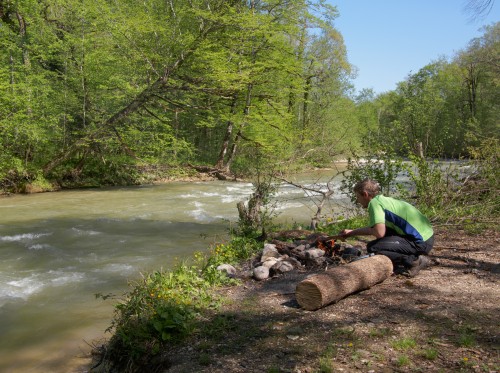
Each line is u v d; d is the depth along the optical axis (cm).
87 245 951
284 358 356
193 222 1238
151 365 388
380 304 450
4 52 1955
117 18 1912
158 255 857
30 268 777
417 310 428
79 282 698
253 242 770
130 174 2295
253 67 2127
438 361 330
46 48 2117
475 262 580
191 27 2134
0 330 528
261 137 2328
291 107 2797
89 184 2112
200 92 2008
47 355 469
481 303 436
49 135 2025
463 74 4256
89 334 518
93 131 2030
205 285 543
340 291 454
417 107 2853
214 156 3097
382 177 971
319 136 2273
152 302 479
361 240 747
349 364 335
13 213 1384
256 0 2211
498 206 888
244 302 495
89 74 2102
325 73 3334
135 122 2342
